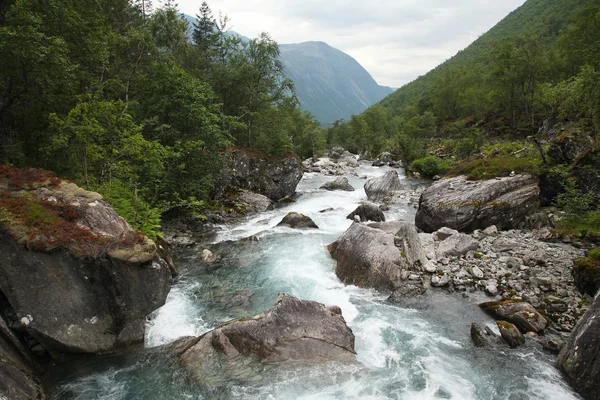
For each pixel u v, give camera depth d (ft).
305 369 33.37
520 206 73.51
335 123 430.20
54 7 55.36
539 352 36.58
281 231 77.61
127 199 60.39
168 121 79.97
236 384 31.58
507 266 54.03
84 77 68.59
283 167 114.21
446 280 50.75
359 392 31.19
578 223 69.26
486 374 33.81
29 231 31.86
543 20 490.08
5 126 58.85
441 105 331.98
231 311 45.39
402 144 218.18
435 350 37.68
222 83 127.34
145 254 36.55
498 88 212.02
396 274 51.67
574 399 30.14
